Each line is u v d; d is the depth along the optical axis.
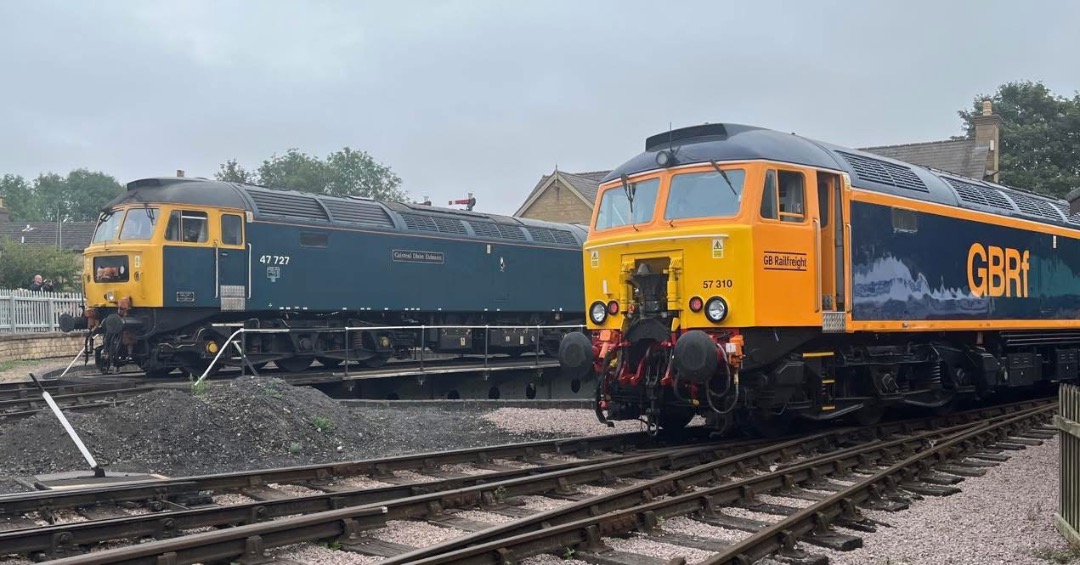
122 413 10.64
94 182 103.50
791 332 10.77
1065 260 16.62
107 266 17.69
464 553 5.79
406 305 21.16
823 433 11.61
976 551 6.68
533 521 6.75
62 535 6.21
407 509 7.46
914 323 12.38
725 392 10.21
